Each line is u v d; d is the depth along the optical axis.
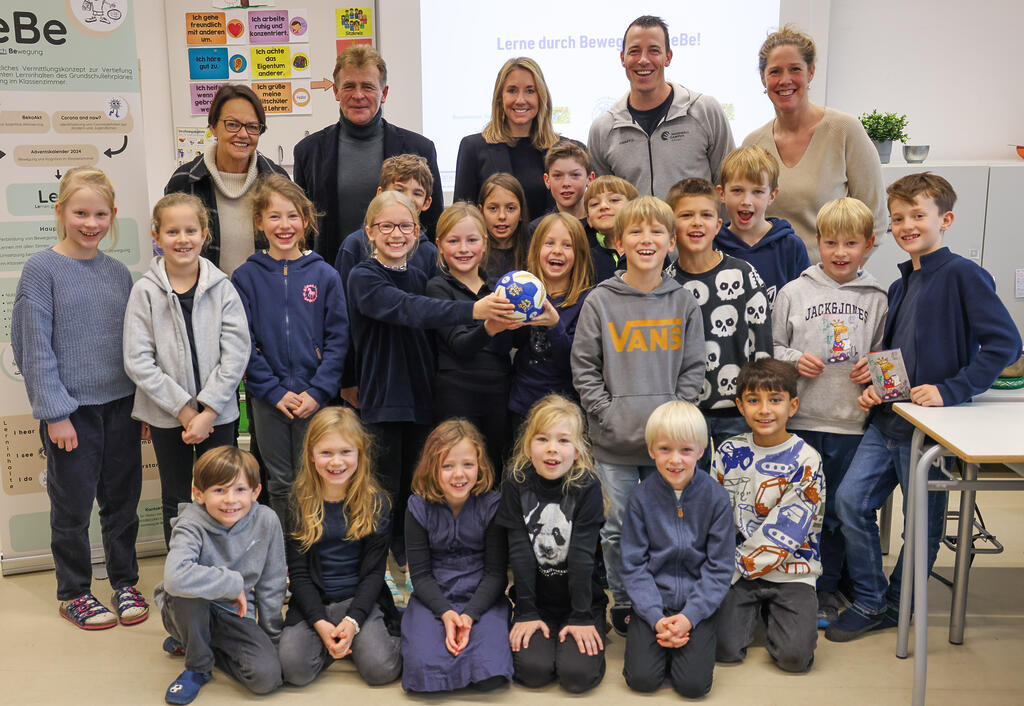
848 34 4.01
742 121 3.95
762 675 2.22
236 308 2.53
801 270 2.69
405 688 2.11
